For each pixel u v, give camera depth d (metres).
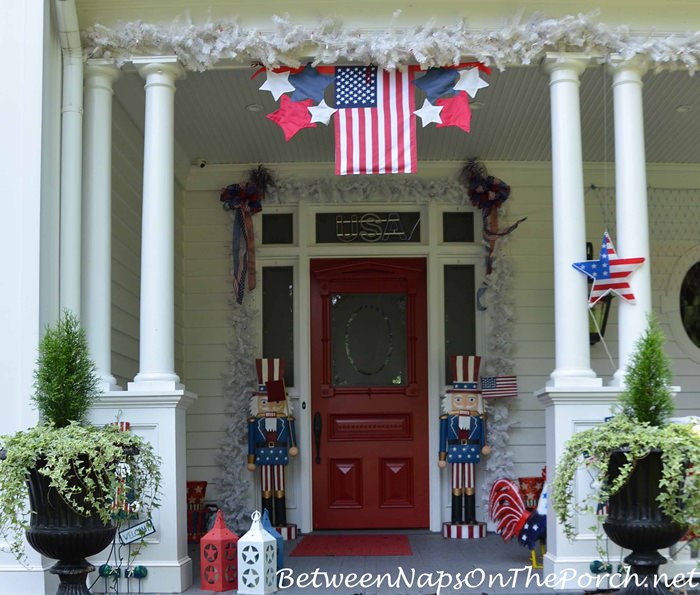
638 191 5.57
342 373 8.03
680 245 8.31
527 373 8.00
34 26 5.32
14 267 5.21
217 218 8.20
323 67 5.62
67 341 4.81
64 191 5.49
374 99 5.59
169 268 5.57
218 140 7.63
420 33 5.53
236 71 6.32
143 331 5.51
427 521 7.87
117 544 5.32
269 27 5.61
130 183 6.95
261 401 7.64
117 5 5.57
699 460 4.37
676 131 7.59
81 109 5.58
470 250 8.09
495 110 7.06
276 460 7.55
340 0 5.55
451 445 7.55
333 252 8.09
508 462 7.71
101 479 4.52
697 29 5.63
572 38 5.51
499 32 5.51
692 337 8.25
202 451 7.97
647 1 5.57
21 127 5.27
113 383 5.57
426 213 8.13
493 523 7.66
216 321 8.11
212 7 5.59
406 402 7.98
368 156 5.54
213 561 5.41
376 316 8.08
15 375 5.16
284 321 8.11
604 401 5.32
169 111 5.64
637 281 5.49
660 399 4.68
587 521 5.29
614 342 8.00
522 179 8.20
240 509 7.75
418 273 8.11
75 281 5.47
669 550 5.29
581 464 4.77
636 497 4.55
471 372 7.64
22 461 4.51
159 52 5.61
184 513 5.52
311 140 7.62
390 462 7.94
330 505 7.89
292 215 8.22
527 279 8.09
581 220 5.55
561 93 5.60
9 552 5.10
